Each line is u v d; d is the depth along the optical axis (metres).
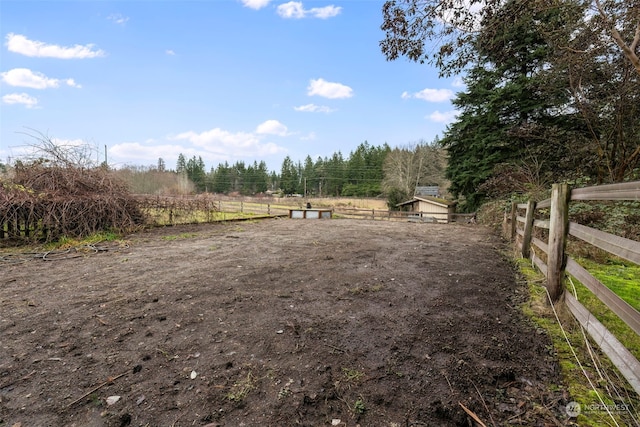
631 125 7.25
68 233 6.57
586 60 6.21
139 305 2.76
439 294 3.04
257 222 11.65
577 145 8.47
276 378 1.69
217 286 3.32
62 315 2.55
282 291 3.15
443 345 2.03
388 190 34.16
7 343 2.08
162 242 6.47
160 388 1.61
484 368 1.77
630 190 1.43
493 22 4.98
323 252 5.33
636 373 1.30
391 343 2.06
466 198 14.68
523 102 11.09
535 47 9.95
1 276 3.80
